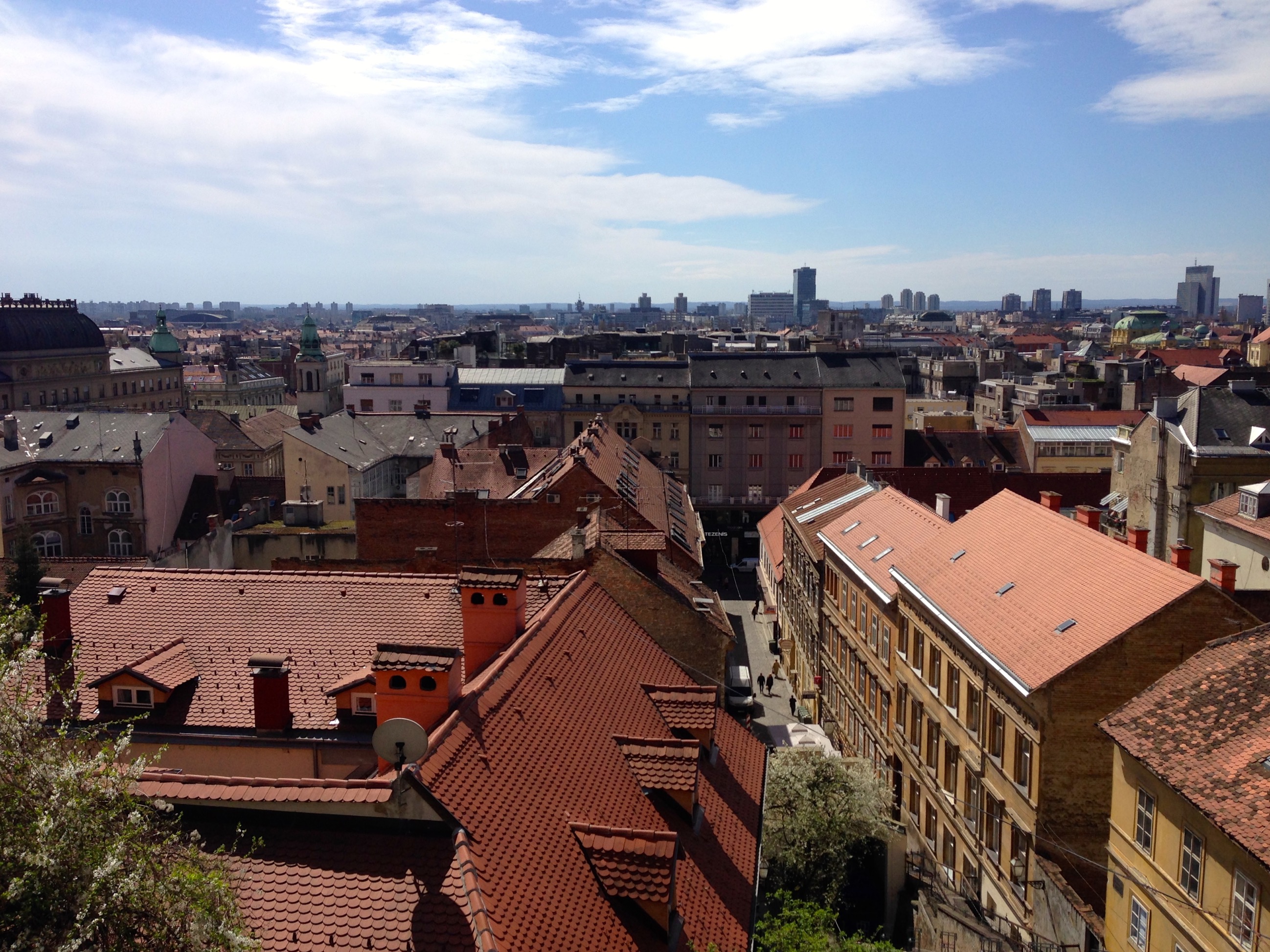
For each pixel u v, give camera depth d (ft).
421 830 60.90
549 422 419.74
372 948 54.34
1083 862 110.32
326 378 597.93
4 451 300.20
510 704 77.46
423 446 349.41
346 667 97.45
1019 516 149.69
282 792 62.28
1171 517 218.38
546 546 172.04
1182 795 83.97
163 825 60.64
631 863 66.33
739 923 75.20
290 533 197.98
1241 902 78.13
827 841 130.52
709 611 156.76
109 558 200.64
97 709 95.55
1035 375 580.30
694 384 407.44
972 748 130.31
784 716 228.43
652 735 89.76
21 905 45.32
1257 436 212.23
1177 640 108.27
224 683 97.50
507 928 56.24
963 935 111.86
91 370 601.21
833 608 205.87
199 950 47.91
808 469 404.98
